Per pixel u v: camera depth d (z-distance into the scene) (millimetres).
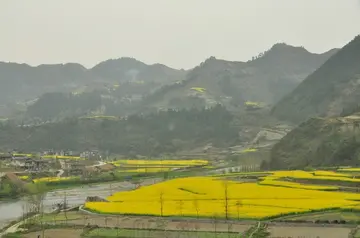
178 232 92062
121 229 97125
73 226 103375
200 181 158000
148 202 127312
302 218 99500
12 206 156500
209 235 88438
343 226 92125
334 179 151375
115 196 144500
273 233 87438
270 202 115562
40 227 104000
